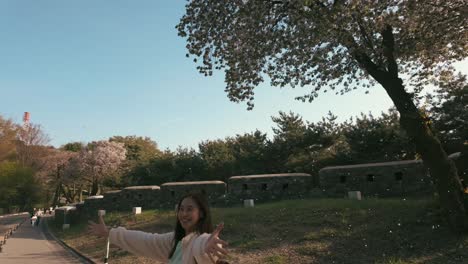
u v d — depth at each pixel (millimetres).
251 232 14453
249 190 22281
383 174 18469
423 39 14930
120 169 51281
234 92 15664
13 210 61750
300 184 21266
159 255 2895
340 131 29125
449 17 14203
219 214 17547
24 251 19359
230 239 14312
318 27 12656
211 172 34750
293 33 14172
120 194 28250
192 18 15141
